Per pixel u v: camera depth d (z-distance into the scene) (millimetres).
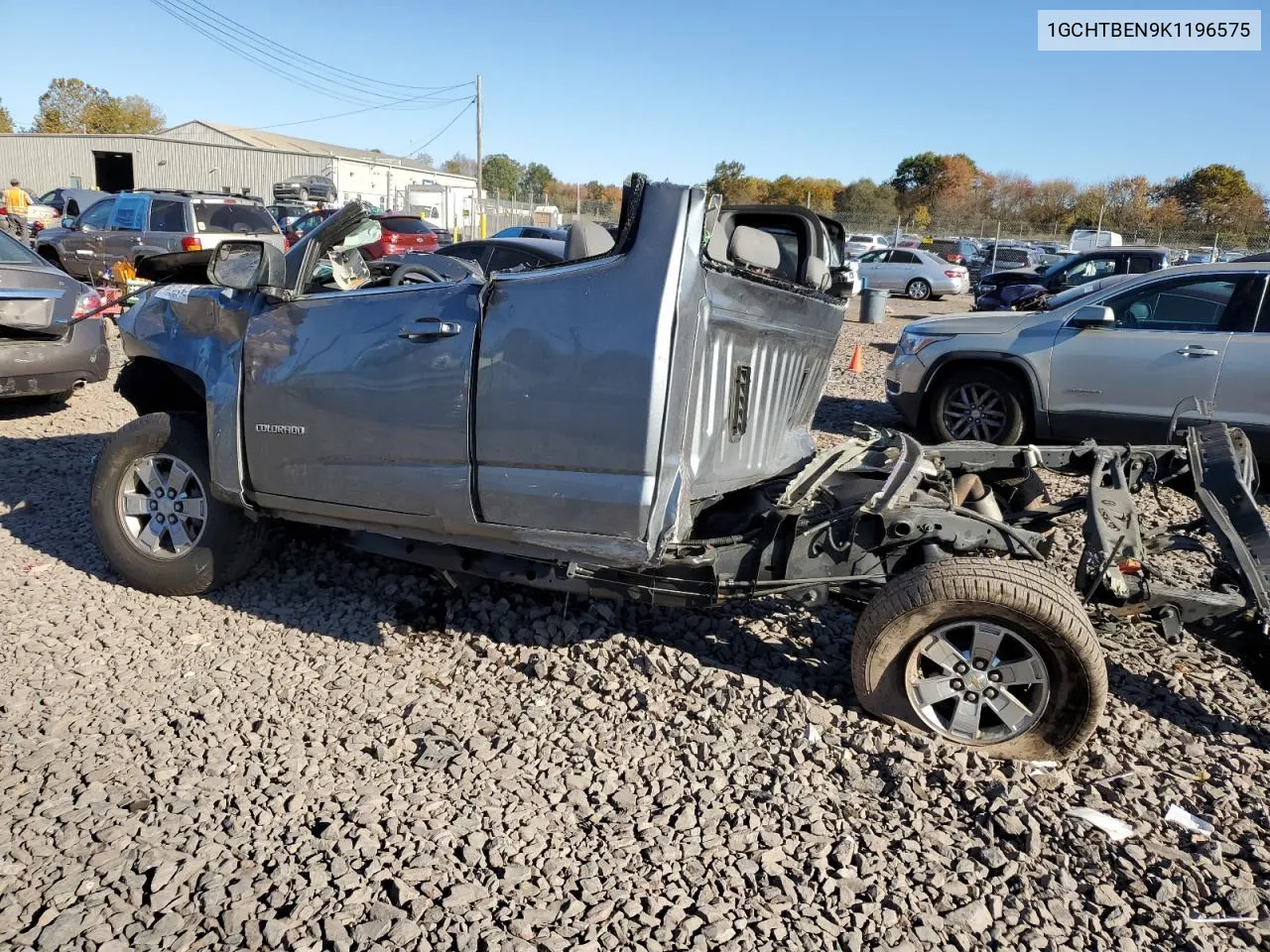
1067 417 7820
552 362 3486
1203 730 3803
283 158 43344
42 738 3381
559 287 3500
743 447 4090
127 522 4633
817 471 4129
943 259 27766
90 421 8016
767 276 3791
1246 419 7090
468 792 3154
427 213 40500
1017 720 3467
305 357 4027
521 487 3607
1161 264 18328
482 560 4074
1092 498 3826
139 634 4246
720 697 3750
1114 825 3107
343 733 3486
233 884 2684
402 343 3785
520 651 4145
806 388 4574
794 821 3059
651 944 2525
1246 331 7129
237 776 3193
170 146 44344
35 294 7023
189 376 4555
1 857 2758
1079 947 2602
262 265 4043
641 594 3852
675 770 3340
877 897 2732
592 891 2719
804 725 3600
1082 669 3307
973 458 4859
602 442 3449
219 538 4488
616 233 3531
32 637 4152
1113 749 3609
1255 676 3551
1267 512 6730
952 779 3283
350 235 4395
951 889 2787
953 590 3350
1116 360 7531
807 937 2582
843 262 4883
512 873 2760
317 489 4098
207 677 3873
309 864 2770
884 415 10258
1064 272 19172
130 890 2646
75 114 72562
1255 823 3182
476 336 3627
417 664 4031
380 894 2668
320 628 4371
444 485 3764
